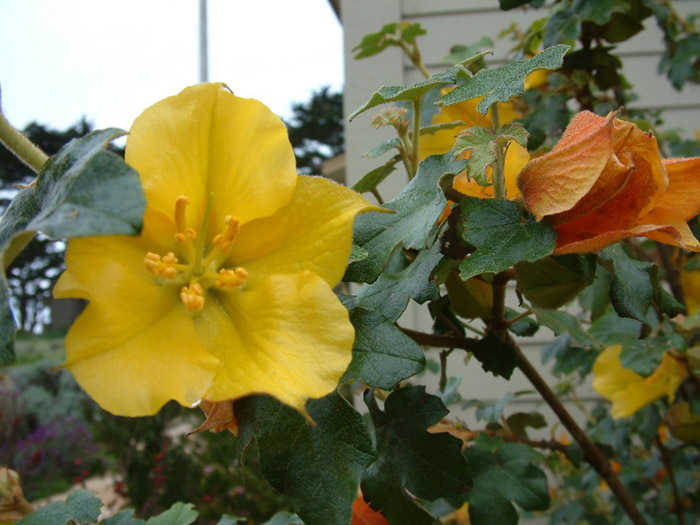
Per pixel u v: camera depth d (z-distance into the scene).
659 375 0.32
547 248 0.15
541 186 0.16
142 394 0.12
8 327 0.11
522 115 0.37
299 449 0.14
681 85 0.44
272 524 0.24
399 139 0.21
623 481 0.41
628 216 0.15
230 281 0.14
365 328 0.15
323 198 0.14
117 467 1.07
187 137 0.14
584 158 0.15
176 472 0.92
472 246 0.16
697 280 0.39
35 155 0.15
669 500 0.40
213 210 0.15
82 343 0.12
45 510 0.18
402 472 0.17
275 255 0.15
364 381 0.14
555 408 0.25
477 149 0.16
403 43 0.33
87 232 0.11
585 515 0.40
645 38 0.62
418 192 0.17
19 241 0.11
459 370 0.56
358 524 0.20
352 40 0.58
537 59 0.16
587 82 0.34
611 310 0.31
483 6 0.59
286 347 0.13
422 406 0.18
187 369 0.13
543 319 0.22
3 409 1.07
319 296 0.13
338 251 0.14
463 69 0.17
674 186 0.16
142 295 0.13
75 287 0.12
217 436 0.95
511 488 0.25
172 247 0.15
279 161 0.14
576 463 0.28
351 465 0.14
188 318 0.14
